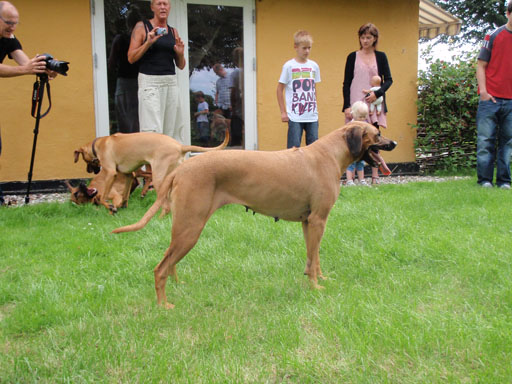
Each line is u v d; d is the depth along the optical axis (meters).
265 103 8.55
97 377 2.09
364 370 2.08
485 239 4.07
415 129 9.66
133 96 7.81
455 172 9.65
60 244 4.28
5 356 2.28
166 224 4.88
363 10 9.02
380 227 4.52
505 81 6.80
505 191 6.39
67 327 2.61
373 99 6.81
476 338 2.36
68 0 7.24
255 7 8.27
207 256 3.95
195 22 7.91
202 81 8.09
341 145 3.42
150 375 2.07
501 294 2.92
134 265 3.68
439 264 3.60
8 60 7.11
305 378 2.07
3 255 3.98
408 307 2.73
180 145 5.44
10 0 6.95
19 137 7.16
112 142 5.56
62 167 7.44
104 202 5.52
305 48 6.73
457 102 9.40
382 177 9.24
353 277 3.46
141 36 6.16
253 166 3.01
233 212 5.50
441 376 2.06
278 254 3.98
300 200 3.19
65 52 7.31
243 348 2.33
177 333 2.53
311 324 2.64
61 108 7.34
